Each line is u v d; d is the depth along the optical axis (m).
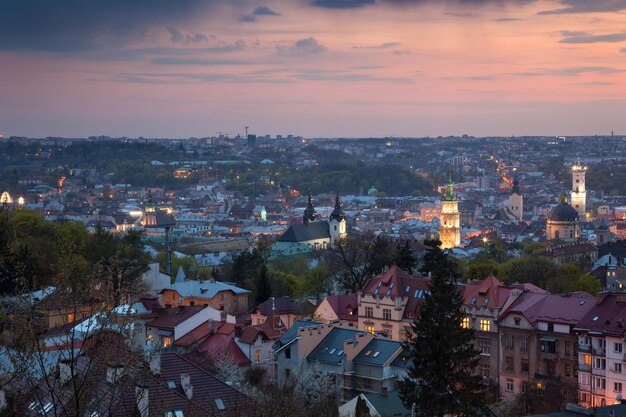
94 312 80.06
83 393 80.00
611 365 198.50
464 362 157.88
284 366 199.38
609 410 140.75
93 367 83.25
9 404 78.00
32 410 81.12
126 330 80.50
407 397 156.88
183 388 115.62
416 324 159.50
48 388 79.75
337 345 198.62
